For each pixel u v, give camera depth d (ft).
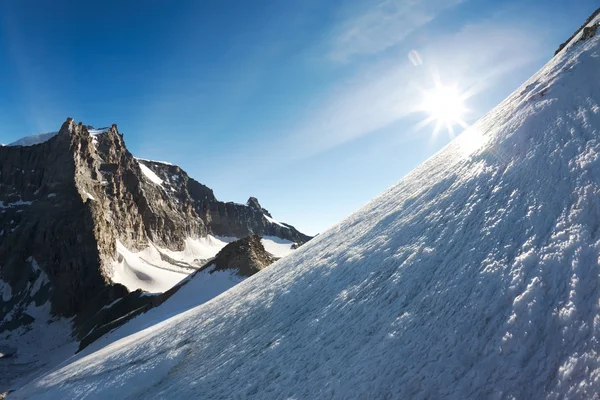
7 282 300.81
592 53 41.09
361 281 32.63
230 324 47.78
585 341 14.65
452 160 51.16
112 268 335.88
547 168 27.22
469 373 16.48
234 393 27.73
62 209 345.51
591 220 19.76
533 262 19.62
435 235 30.35
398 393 17.70
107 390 44.80
